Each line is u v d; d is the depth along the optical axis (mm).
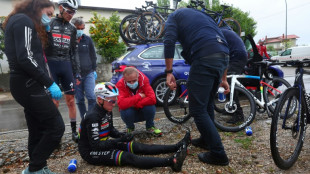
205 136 2137
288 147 2438
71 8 2859
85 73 3457
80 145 2369
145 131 3297
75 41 3168
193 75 2092
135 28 6242
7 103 7648
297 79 2287
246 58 3447
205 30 2092
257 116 3818
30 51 1727
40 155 1944
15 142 3143
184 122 3568
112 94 2229
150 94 2996
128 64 4918
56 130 1961
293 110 2455
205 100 2102
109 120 2508
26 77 1807
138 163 2141
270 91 3674
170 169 2160
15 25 1707
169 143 2859
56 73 2973
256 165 2172
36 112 1874
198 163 2268
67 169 2299
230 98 3363
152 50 5191
